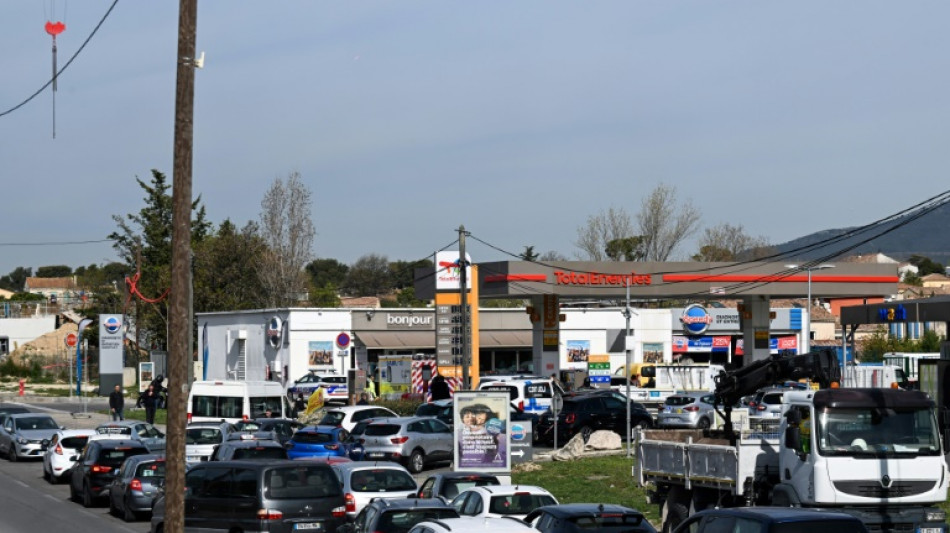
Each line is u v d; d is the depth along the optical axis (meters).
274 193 125.50
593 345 105.00
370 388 81.00
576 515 22.14
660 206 138.50
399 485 33.56
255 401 60.81
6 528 38.22
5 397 110.12
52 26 32.97
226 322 105.75
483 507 26.89
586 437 58.19
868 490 26.48
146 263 133.75
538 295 73.44
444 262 71.38
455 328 71.19
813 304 141.00
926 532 26.61
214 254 126.31
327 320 94.81
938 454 26.98
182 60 25.03
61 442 53.38
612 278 72.94
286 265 124.75
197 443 48.41
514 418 56.56
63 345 149.12
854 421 26.80
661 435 33.41
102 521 40.34
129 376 126.31
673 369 84.88
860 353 125.12
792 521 18.52
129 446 45.19
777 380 33.69
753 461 28.19
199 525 28.28
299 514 27.95
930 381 53.00
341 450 48.16
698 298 78.62
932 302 60.16
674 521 30.94
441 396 69.12
